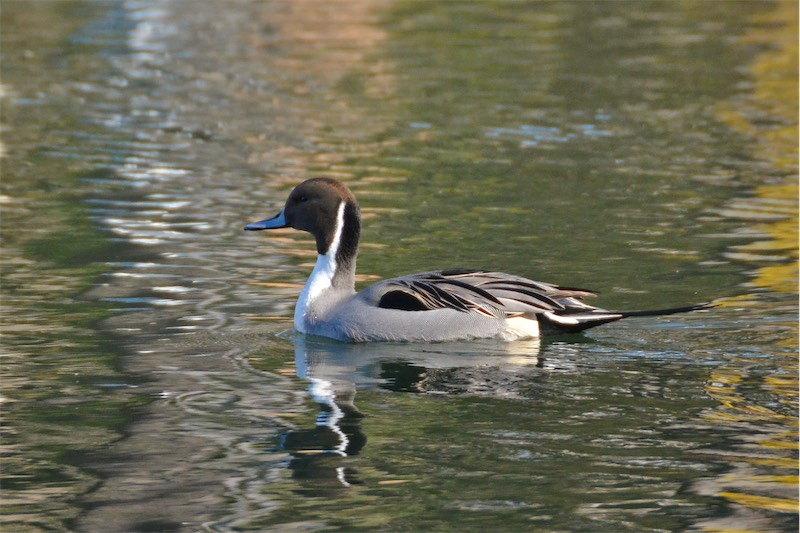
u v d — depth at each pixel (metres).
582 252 16.06
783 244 16.34
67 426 10.21
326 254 13.23
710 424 10.13
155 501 8.77
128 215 17.83
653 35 35.38
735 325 12.91
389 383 11.32
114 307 13.65
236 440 9.91
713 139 23.25
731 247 16.25
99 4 40.97
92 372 11.56
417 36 35.09
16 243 16.27
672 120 24.88
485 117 25.00
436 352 12.28
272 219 13.55
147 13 39.22
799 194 19.23
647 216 17.94
